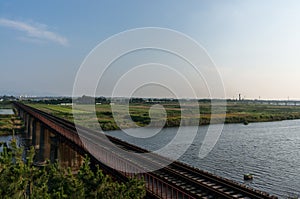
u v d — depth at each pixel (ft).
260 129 268.82
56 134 137.69
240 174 122.72
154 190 49.29
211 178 55.57
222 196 45.37
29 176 45.73
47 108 382.83
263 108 531.91
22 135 265.54
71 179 43.45
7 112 513.86
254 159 148.66
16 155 51.57
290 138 215.72
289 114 401.70
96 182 39.73
